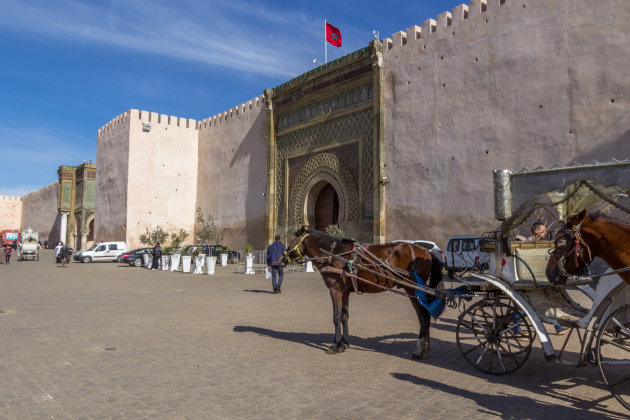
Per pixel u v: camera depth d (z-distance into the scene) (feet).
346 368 18.57
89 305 36.52
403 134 68.23
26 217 223.30
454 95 62.03
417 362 19.63
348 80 78.07
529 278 17.63
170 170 117.39
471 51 60.49
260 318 30.58
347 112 78.23
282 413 13.60
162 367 18.51
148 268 87.66
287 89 90.89
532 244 19.12
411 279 20.47
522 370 18.39
